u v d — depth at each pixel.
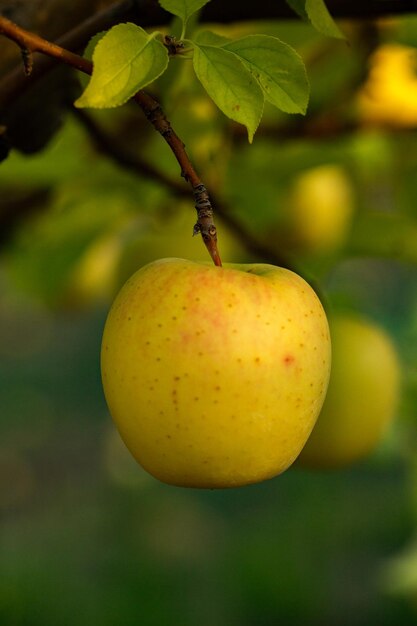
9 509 3.74
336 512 3.40
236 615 2.95
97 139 1.03
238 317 0.81
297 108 0.79
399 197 1.25
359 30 1.07
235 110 0.78
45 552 3.31
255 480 0.83
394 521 3.28
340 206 1.24
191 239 1.14
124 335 0.81
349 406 1.02
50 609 2.88
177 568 3.22
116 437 4.18
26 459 4.15
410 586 1.62
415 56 1.08
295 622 2.94
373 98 1.09
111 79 0.77
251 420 0.81
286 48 0.79
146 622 2.88
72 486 3.95
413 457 1.70
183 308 0.81
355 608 2.96
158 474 0.83
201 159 1.08
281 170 1.15
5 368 4.75
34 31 0.89
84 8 0.89
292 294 0.82
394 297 3.11
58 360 4.82
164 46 0.78
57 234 1.27
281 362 0.81
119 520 3.61
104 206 1.23
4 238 1.24
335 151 1.15
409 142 1.22
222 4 0.88
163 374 0.81
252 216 1.17
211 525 3.55
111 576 3.14
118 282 1.18
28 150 0.95
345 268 1.69
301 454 1.04
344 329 1.03
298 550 3.27
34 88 0.92
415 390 1.42
